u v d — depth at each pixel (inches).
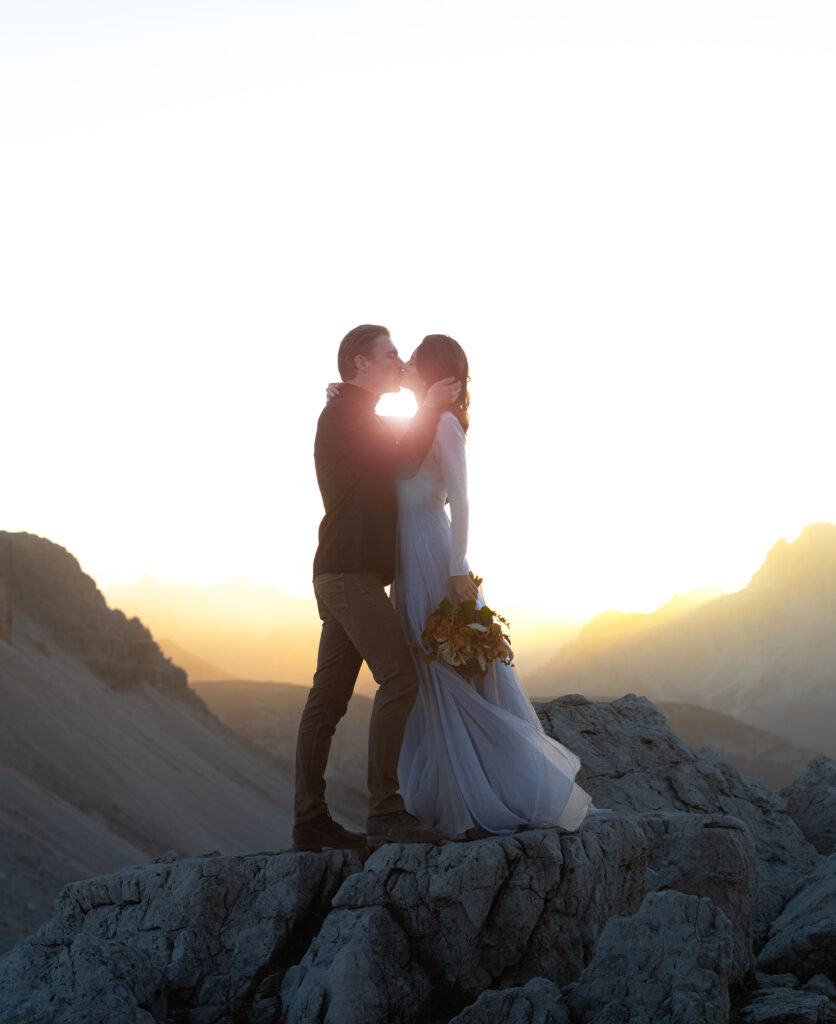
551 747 201.0
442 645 195.9
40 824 3105.3
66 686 5172.2
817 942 194.9
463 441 205.9
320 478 202.4
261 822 4810.5
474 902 173.2
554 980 175.0
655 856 214.2
